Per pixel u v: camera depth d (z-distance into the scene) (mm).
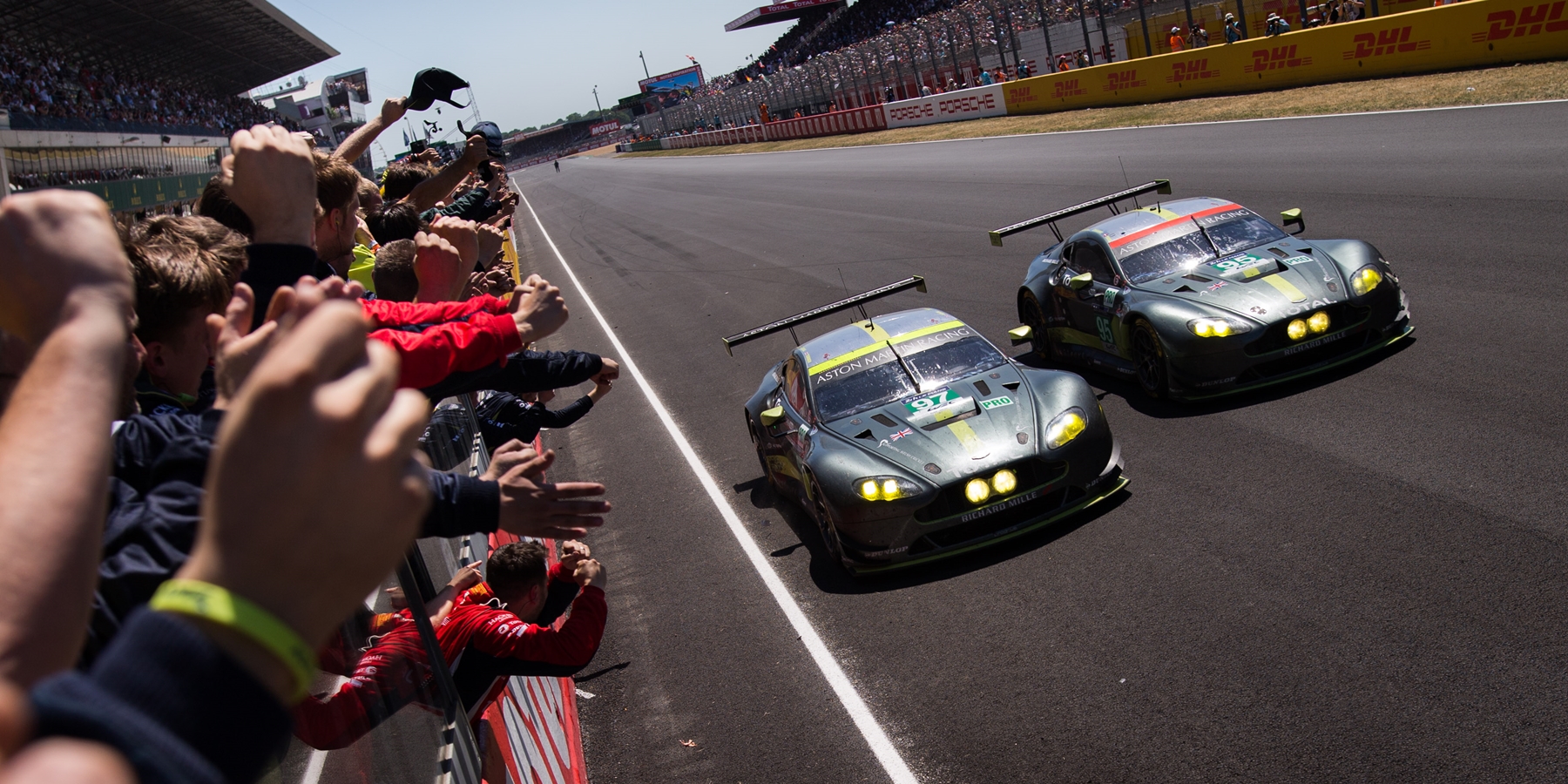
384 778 1895
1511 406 5820
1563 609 3994
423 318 2256
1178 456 6422
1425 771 3406
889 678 4832
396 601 2336
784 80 55312
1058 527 5879
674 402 10688
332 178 2826
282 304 982
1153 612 4754
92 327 700
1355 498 5281
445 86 4941
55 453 624
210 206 2281
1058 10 31812
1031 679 4508
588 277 22297
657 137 90000
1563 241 8438
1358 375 6891
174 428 1305
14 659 539
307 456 521
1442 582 4379
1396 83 18234
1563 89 14031
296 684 526
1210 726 3910
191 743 473
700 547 6918
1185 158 17359
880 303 12758
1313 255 7375
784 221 23172
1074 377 6363
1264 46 21922
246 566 517
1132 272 7863
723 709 4934
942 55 38938
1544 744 3369
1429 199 10844
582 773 4680
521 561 3656
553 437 10633
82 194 765
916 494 5680
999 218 16578
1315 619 4367
